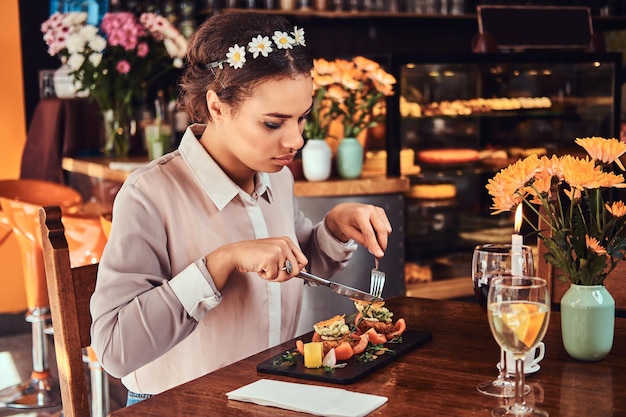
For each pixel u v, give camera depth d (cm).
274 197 206
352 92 417
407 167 457
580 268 161
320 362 155
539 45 512
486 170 484
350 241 216
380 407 138
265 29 175
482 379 152
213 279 169
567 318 162
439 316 196
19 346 493
